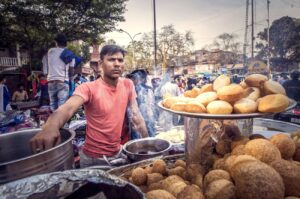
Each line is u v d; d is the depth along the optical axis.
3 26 13.81
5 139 1.50
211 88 1.43
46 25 14.64
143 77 3.92
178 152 2.10
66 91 4.63
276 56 31.56
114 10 15.95
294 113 5.28
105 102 2.09
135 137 2.63
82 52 22.58
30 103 5.91
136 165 1.49
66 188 0.90
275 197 0.86
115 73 2.11
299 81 5.75
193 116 1.22
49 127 1.41
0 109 5.99
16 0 13.17
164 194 1.01
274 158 1.05
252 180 0.88
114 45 2.12
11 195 0.83
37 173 1.01
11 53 19.89
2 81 6.27
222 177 1.05
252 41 24.28
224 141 1.33
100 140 2.14
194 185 1.08
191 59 44.47
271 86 1.26
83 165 2.22
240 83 1.44
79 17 15.42
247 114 1.16
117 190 0.89
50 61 4.57
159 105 1.55
